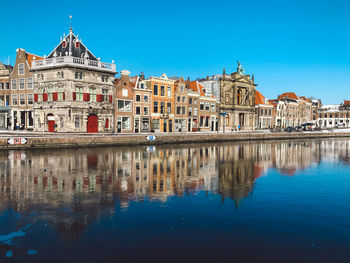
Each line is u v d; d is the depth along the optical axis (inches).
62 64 1887.3
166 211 549.0
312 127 4104.3
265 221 504.1
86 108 1996.8
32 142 1443.2
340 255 385.1
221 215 531.8
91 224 478.6
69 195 646.5
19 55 2181.3
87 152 1412.4
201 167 1055.0
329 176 939.3
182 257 377.4
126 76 2258.9
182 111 2711.6
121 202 601.6
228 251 394.6
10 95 2241.6
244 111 3410.4
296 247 408.2
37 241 416.5
